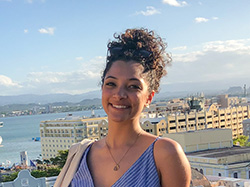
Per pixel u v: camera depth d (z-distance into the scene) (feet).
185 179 8.54
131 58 9.10
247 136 333.62
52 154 360.48
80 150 9.99
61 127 350.84
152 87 9.37
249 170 128.26
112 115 9.06
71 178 9.66
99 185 9.14
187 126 309.42
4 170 298.97
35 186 83.35
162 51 9.60
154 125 282.97
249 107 386.73
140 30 9.46
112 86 9.17
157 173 8.64
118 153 9.20
